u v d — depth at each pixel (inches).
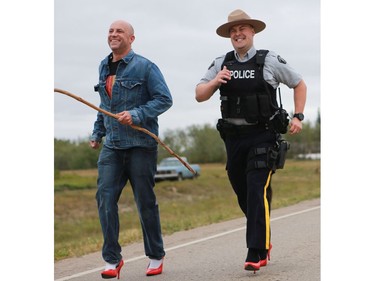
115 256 223.1
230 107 226.8
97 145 241.9
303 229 336.8
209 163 2210.9
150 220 231.6
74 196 1067.9
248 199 222.7
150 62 229.5
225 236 331.0
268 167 223.6
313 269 231.1
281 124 225.0
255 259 221.3
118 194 229.6
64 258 299.7
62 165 1567.4
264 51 227.1
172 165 1375.5
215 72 233.1
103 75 232.7
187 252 285.0
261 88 223.6
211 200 1029.8
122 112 220.4
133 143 225.8
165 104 226.2
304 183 1155.9
